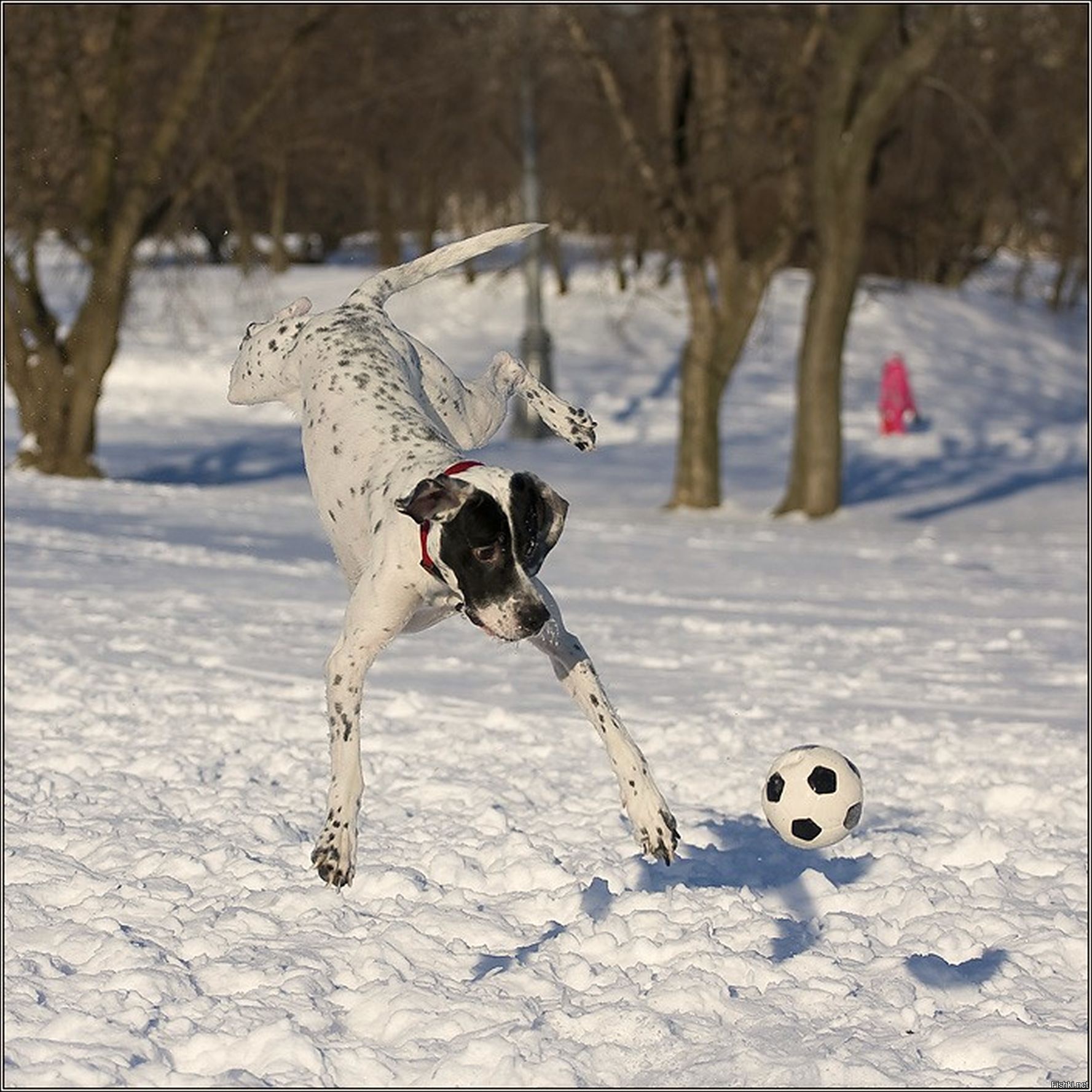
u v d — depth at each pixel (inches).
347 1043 207.9
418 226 2128.4
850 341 2026.3
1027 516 1173.7
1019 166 1455.5
